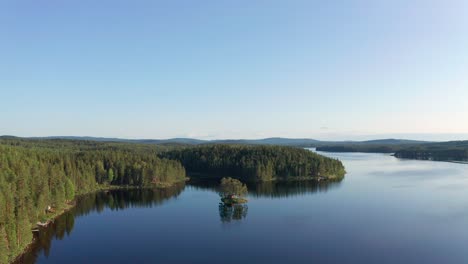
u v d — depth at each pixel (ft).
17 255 354.13
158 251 374.02
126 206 585.22
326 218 492.95
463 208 539.70
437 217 488.44
